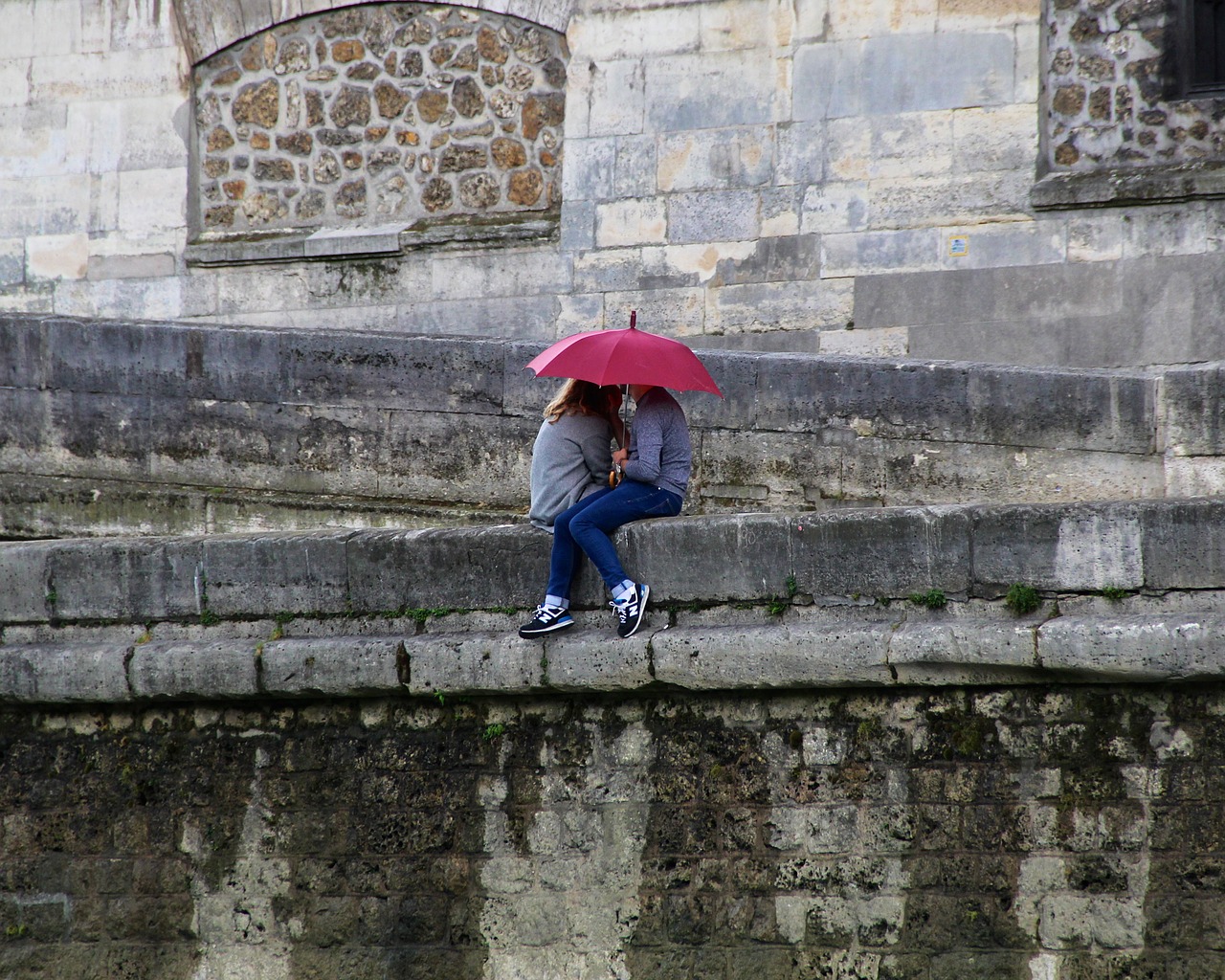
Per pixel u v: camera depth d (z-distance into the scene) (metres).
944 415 28.95
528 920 23.31
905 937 21.38
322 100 45.00
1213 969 19.81
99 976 25.45
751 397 30.11
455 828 23.94
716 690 22.48
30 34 46.72
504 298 42.69
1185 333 37.09
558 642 22.83
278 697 24.70
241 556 25.25
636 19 41.84
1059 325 38.16
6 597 26.58
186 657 24.88
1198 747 20.30
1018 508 21.11
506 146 43.44
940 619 21.31
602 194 42.03
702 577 22.58
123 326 32.69
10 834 26.36
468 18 43.66
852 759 22.05
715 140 41.16
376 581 24.41
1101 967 20.39
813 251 40.22
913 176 39.50
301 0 44.69
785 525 22.23
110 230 46.03
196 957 25.03
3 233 46.91
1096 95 38.75
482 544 23.78
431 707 24.38
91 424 32.72
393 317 43.59
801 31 40.47
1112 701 20.81
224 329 32.44
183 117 45.66
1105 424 27.86
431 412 31.31
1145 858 20.36
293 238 44.34
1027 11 38.69
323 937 24.36
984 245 38.84
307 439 31.91
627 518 22.80
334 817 24.62
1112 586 20.47
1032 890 20.86
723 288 41.00
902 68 39.62
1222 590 19.89
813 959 21.78
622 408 26.05
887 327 39.59
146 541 25.95
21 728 26.69
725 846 22.50
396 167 44.41
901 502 29.14
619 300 41.81
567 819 23.36
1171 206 37.28
